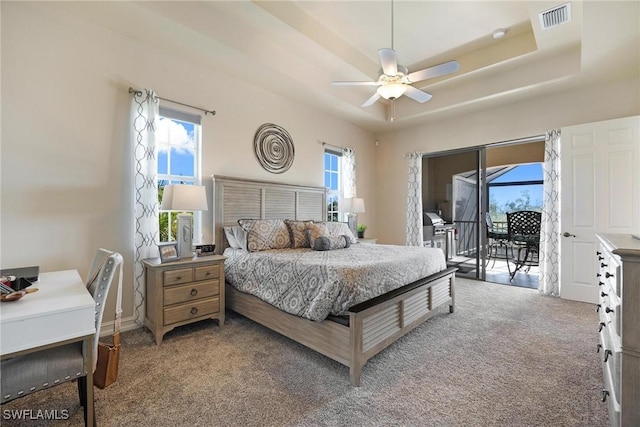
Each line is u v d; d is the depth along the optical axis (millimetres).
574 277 3688
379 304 2057
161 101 2990
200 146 3336
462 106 4488
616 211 3391
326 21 3293
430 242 5551
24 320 1109
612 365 1454
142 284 2764
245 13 2875
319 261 2449
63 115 2455
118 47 2740
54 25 2418
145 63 2902
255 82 3760
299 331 2283
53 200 2408
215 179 3383
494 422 1534
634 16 2408
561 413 1602
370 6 3023
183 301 2596
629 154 3316
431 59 4094
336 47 3625
